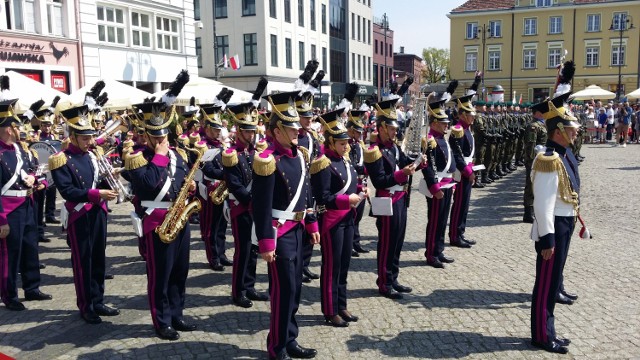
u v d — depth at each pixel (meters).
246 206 5.85
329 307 5.46
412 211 11.09
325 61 44.25
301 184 4.64
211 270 7.50
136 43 23.25
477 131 13.38
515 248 8.09
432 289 6.46
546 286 4.82
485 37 52.81
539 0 51.09
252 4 34.25
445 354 4.84
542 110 4.82
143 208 5.14
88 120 5.71
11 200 6.13
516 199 11.89
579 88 50.72
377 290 6.48
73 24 20.03
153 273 5.16
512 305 5.91
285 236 4.59
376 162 5.86
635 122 26.55
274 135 4.63
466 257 7.71
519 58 52.12
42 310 6.13
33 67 18.48
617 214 10.05
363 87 47.28
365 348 4.99
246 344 5.14
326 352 4.92
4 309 6.16
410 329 5.36
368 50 54.00
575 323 5.38
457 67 54.38
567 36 50.41
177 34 25.52
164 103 5.10
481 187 13.48
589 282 6.49
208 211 7.39
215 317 5.80
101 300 5.96
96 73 21.03
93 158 5.78
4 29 17.42
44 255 8.43
